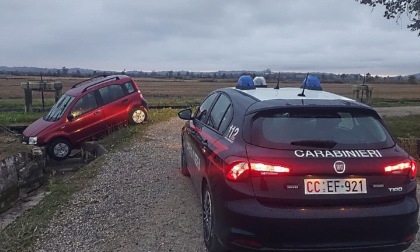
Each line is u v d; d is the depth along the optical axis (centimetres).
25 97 1905
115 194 641
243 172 355
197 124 594
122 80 1332
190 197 618
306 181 349
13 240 477
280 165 349
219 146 414
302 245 347
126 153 945
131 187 677
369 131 388
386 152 370
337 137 375
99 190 664
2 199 708
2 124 1470
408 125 1452
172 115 1681
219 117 492
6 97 4078
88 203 603
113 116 1267
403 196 364
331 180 351
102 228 507
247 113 401
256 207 347
